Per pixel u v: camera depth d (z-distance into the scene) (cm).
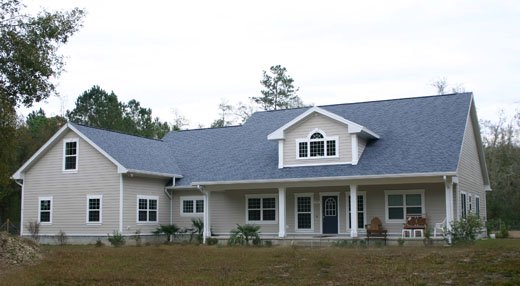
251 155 3219
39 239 3191
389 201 2817
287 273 1537
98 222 3055
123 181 3023
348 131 2781
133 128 5997
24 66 1819
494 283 1288
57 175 3203
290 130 2958
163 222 3303
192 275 1532
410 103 3172
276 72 6588
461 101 3036
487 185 3547
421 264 1591
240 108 6781
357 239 2578
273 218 3102
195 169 3369
